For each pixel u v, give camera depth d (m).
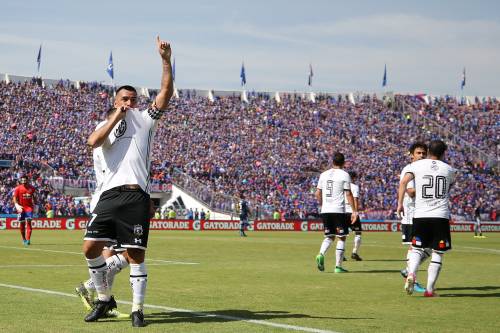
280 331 9.41
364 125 100.75
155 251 29.67
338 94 109.81
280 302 12.77
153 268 20.55
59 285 14.98
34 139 81.12
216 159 86.00
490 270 21.69
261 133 94.75
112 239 10.31
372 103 107.31
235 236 51.00
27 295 13.05
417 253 14.34
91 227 10.18
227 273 19.02
